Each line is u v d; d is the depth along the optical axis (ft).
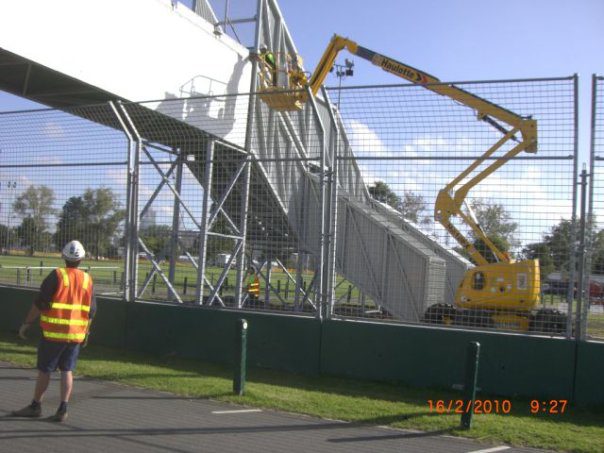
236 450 16.89
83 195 33.55
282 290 59.16
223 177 40.52
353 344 27.02
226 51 44.60
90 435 17.54
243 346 23.36
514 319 29.25
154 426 18.80
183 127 39.55
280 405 21.97
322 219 28.04
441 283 34.01
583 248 23.58
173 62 39.91
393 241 34.58
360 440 18.43
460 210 25.84
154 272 35.14
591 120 23.31
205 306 30.66
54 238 34.35
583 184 23.66
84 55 34.24
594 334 26.30
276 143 39.75
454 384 25.18
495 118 35.04
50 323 18.70
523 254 24.72
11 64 35.19
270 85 43.91
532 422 21.04
